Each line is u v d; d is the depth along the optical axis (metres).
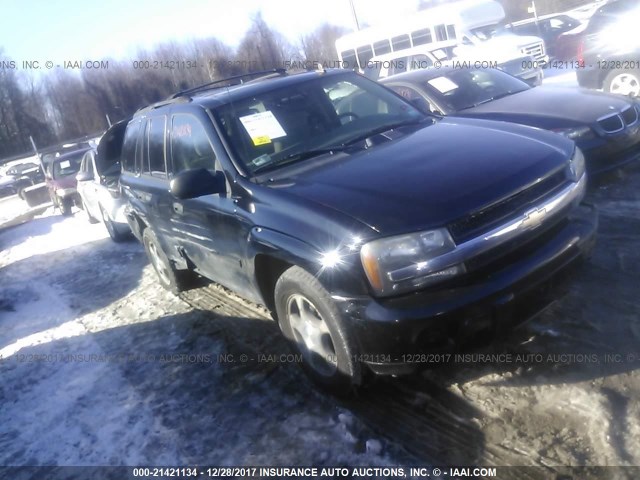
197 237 4.47
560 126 5.83
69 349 5.34
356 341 3.07
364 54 20.33
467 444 2.92
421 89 7.00
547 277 3.07
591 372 3.25
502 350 3.60
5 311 7.18
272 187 3.54
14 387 4.78
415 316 2.82
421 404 3.29
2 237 13.90
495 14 17.17
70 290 7.41
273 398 3.70
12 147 39.66
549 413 3.01
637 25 9.43
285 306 3.55
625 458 2.64
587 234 3.34
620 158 5.94
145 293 6.43
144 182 5.34
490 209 2.97
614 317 3.71
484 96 6.96
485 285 2.90
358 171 3.43
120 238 9.43
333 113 4.36
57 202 14.88
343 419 3.30
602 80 10.06
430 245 2.84
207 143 4.13
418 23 17.91
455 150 3.49
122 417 3.90
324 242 3.04
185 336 4.96
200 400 3.89
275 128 4.10
